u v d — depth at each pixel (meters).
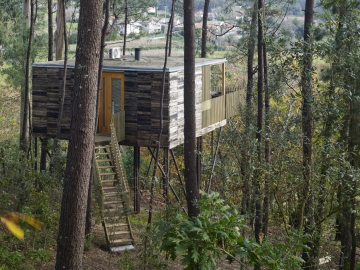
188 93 15.15
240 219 7.23
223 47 32.75
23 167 17.16
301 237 8.36
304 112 13.34
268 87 14.49
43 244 15.23
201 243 6.71
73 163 11.36
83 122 11.31
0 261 12.61
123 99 19.97
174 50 44.69
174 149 30.00
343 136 13.74
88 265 15.75
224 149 25.69
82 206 11.52
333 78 12.93
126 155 28.56
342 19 13.17
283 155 13.34
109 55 22.33
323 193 13.10
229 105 24.86
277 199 13.07
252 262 7.26
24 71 22.50
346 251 16.22
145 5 28.97
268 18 26.80
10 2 23.62
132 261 15.07
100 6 11.26
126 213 17.56
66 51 18.89
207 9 28.69
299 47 12.91
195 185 15.27
